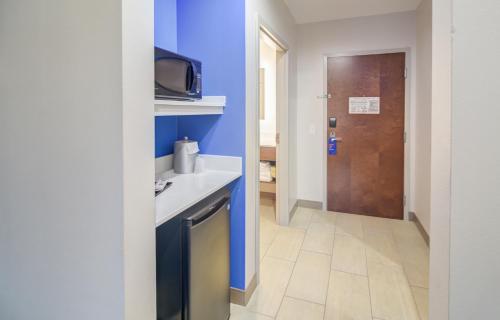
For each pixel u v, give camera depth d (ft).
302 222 11.87
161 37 6.43
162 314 4.98
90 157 3.63
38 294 4.23
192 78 5.64
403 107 11.79
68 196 3.84
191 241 4.84
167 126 6.91
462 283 2.35
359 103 12.32
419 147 11.00
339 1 10.34
